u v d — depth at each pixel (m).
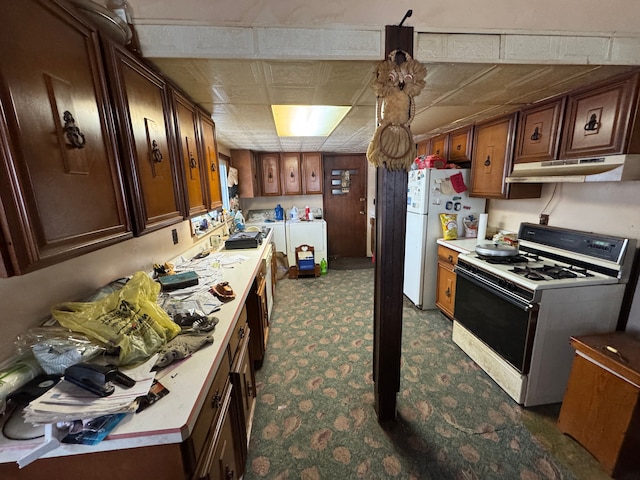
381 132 1.29
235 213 3.92
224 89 1.54
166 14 1.13
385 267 1.49
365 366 2.18
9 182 0.58
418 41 1.25
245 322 1.64
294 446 1.53
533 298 1.61
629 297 1.69
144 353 0.91
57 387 0.74
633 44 1.32
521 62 1.29
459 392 1.88
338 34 1.20
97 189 0.87
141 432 0.68
